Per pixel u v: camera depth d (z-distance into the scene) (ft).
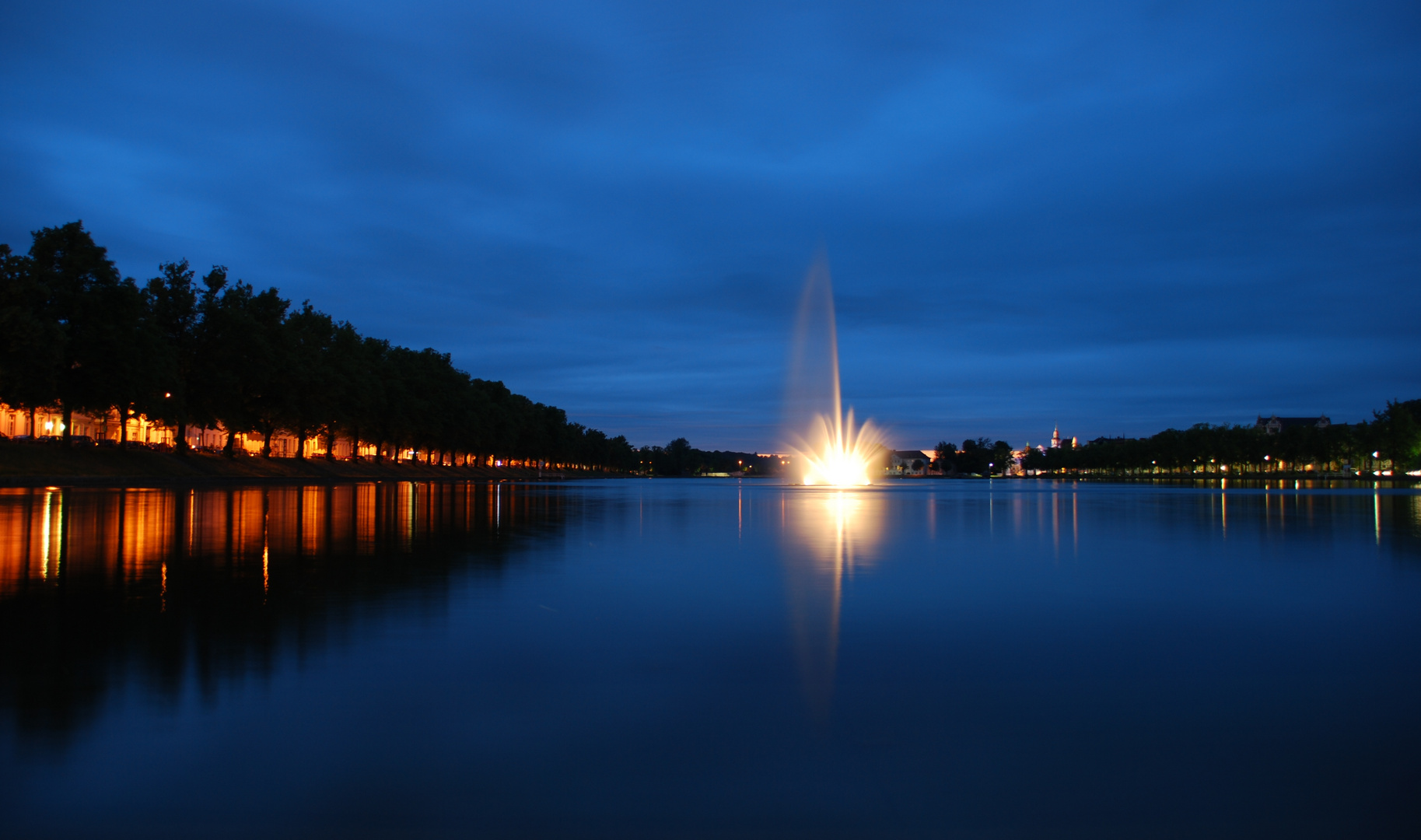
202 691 25.80
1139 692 26.53
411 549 65.26
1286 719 23.97
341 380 292.40
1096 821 17.78
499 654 30.76
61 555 57.57
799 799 18.67
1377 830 17.37
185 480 199.11
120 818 17.37
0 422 266.57
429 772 19.89
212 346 242.37
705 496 210.59
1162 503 169.58
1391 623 37.70
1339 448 476.54
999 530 94.32
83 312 192.65
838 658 30.71
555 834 16.98
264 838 16.61
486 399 463.42
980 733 22.82
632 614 38.88
